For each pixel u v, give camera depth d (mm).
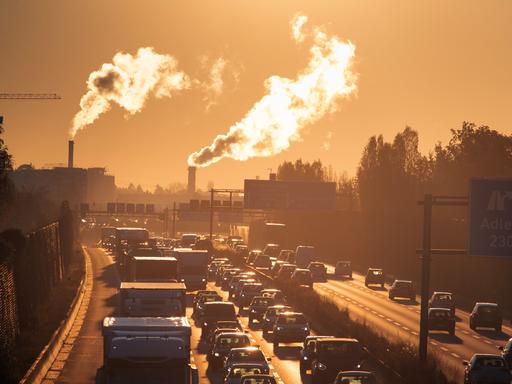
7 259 185625
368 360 150375
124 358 86438
